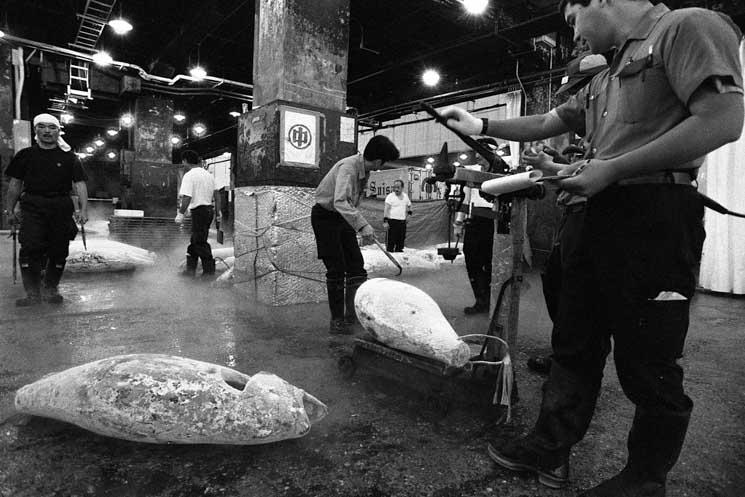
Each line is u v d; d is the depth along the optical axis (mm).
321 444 1698
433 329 1983
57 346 2832
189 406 1505
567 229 1525
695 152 1059
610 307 1309
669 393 1241
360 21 10469
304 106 4414
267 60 4582
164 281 5727
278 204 4285
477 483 1475
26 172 3998
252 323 3596
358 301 2311
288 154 4316
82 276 5969
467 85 12539
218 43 11906
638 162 1109
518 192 1801
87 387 1555
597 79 1477
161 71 12969
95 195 33781
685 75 1092
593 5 1317
